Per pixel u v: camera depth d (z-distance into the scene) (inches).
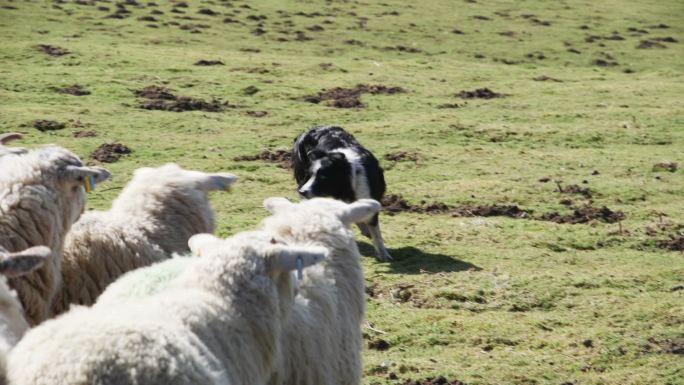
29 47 1244.5
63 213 341.4
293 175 794.8
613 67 1496.1
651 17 1983.3
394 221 703.1
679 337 508.7
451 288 564.7
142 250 372.2
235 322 264.7
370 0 1973.4
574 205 756.0
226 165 816.3
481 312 539.2
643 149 958.4
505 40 1648.6
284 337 302.0
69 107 975.6
